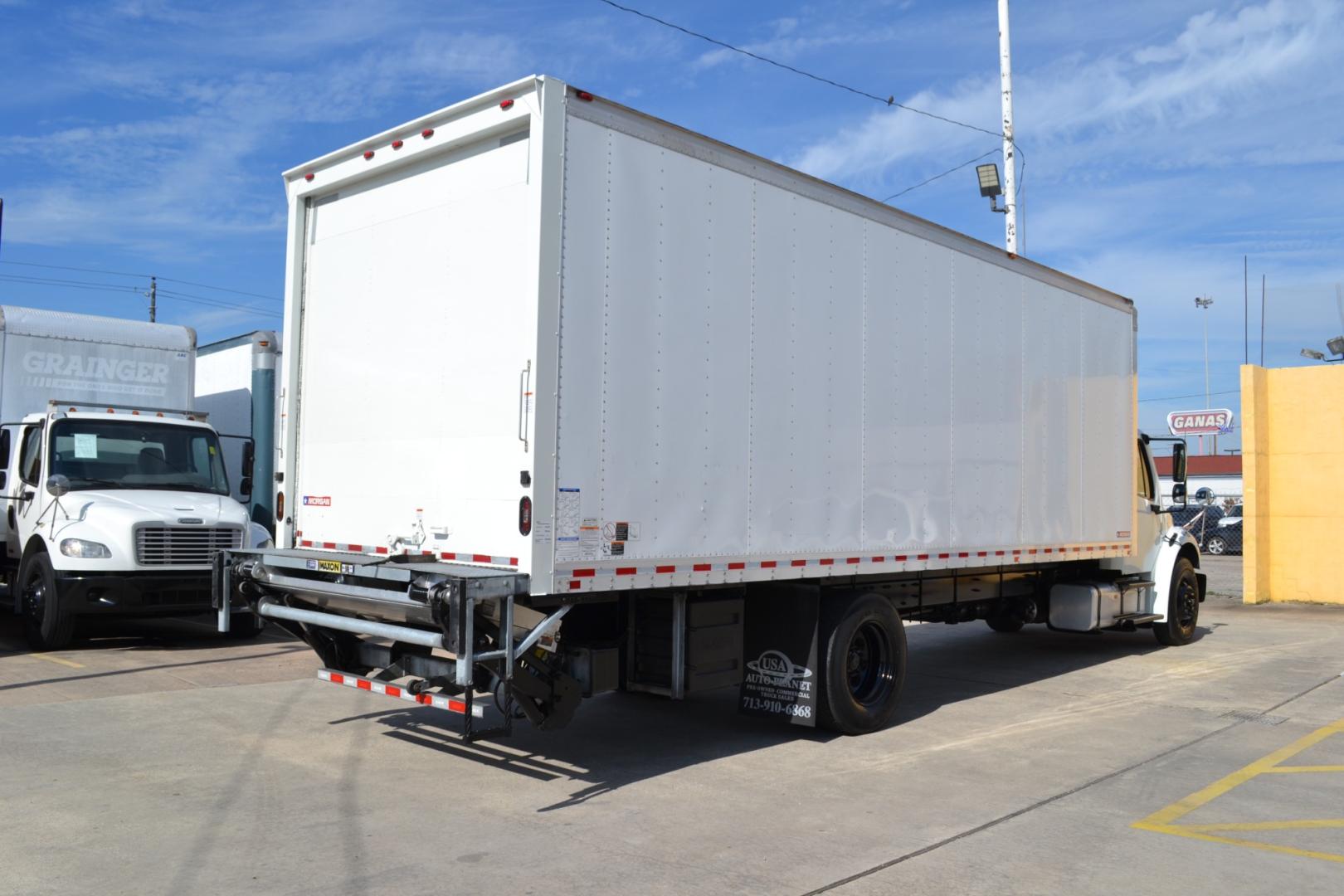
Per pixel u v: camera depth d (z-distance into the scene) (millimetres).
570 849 5113
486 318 6047
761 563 6793
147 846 5039
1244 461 17844
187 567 11109
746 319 6746
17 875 4637
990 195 20141
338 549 7062
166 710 8102
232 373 16047
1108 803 6094
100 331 13273
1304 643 13117
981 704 9055
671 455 6242
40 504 11305
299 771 6457
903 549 8016
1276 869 5023
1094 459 10859
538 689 5965
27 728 7434
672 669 6645
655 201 6191
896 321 8016
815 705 7387
